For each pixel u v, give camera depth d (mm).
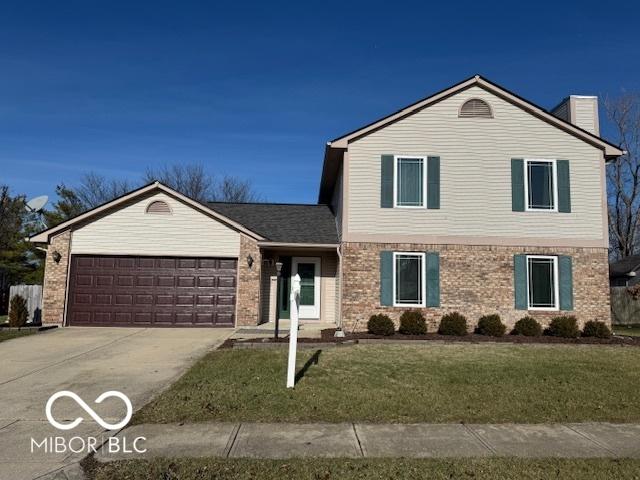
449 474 4746
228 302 15680
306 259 17438
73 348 11641
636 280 29391
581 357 10812
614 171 34531
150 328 15219
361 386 7973
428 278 14711
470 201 14992
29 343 12289
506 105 15336
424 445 5543
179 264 15758
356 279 14695
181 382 8180
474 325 14594
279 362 9727
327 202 22547
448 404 7098
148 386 8164
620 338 13773
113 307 15531
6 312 26406
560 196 15078
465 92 15383
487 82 15227
